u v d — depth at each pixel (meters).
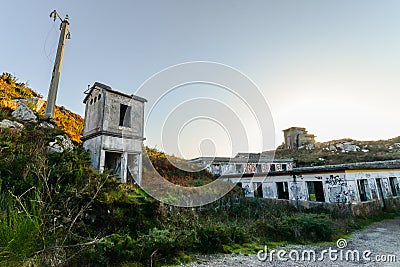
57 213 3.73
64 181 4.69
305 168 10.59
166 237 4.42
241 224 6.88
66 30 12.45
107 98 8.10
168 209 6.29
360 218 8.43
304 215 7.26
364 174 10.02
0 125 6.18
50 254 3.03
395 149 26.12
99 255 3.58
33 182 4.04
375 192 10.20
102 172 6.36
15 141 5.50
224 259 4.33
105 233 4.37
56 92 11.29
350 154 26.23
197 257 4.40
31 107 11.24
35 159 4.60
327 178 9.69
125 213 5.05
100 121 7.83
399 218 9.14
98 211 4.65
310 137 34.47
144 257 3.96
